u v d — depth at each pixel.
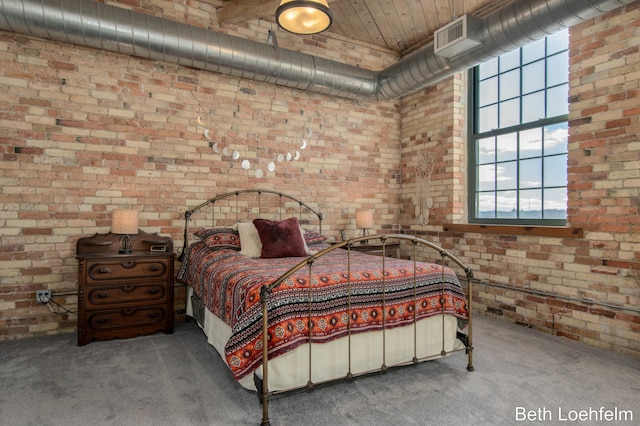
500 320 4.02
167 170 3.97
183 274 3.83
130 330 3.40
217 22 4.19
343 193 4.97
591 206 3.31
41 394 2.35
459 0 4.02
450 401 2.28
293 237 3.65
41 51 3.47
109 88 3.72
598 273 3.26
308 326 2.25
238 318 2.22
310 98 4.75
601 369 2.75
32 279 3.46
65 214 3.57
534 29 3.14
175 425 2.02
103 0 3.67
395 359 2.62
